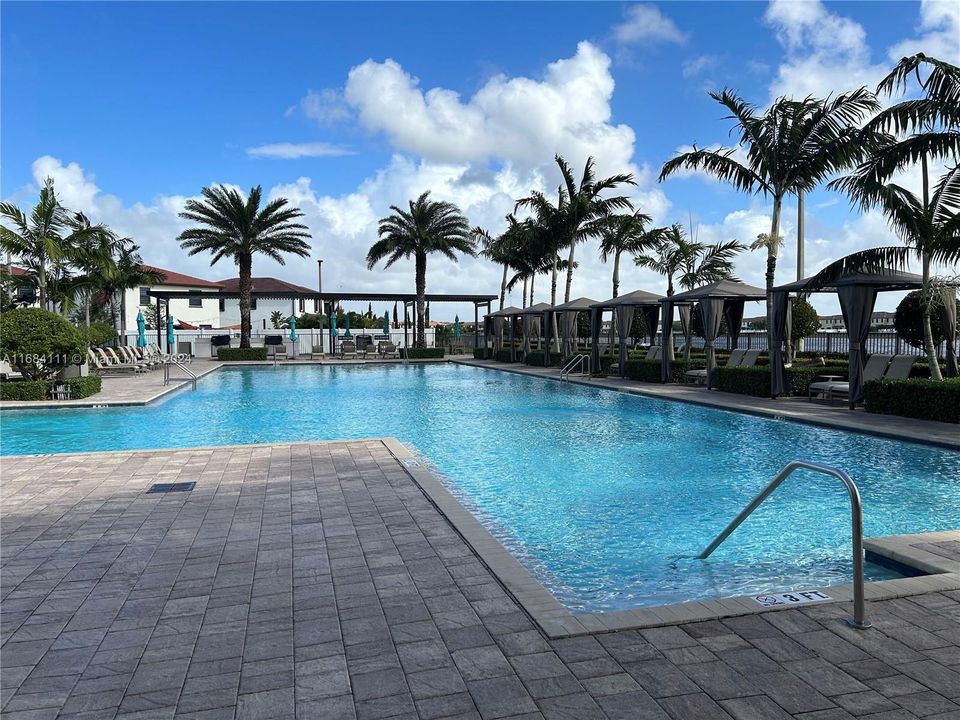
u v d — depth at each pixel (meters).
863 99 14.22
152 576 3.98
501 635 3.11
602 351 25.94
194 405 15.12
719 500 6.63
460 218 32.81
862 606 3.13
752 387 14.27
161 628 3.25
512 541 5.40
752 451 9.08
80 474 6.90
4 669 2.85
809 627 3.13
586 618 3.24
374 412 13.81
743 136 15.56
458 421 12.33
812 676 2.68
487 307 36.06
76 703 2.57
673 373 17.88
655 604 4.09
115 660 2.92
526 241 28.17
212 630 3.22
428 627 3.21
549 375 21.53
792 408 11.95
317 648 3.01
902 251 11.06
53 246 20.25
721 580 4.49
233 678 2.74
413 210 32.12
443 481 7.49
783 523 5.81
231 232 30.19
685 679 2.67
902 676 2.67
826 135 14.75
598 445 9.67
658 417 12.48
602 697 2.54
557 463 8.45
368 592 3.69
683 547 5.21
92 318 36.81
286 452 8.13
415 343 35.97
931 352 11.14
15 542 4.66
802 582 4.43
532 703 2.51
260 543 4.61
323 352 35.81
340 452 8.13
